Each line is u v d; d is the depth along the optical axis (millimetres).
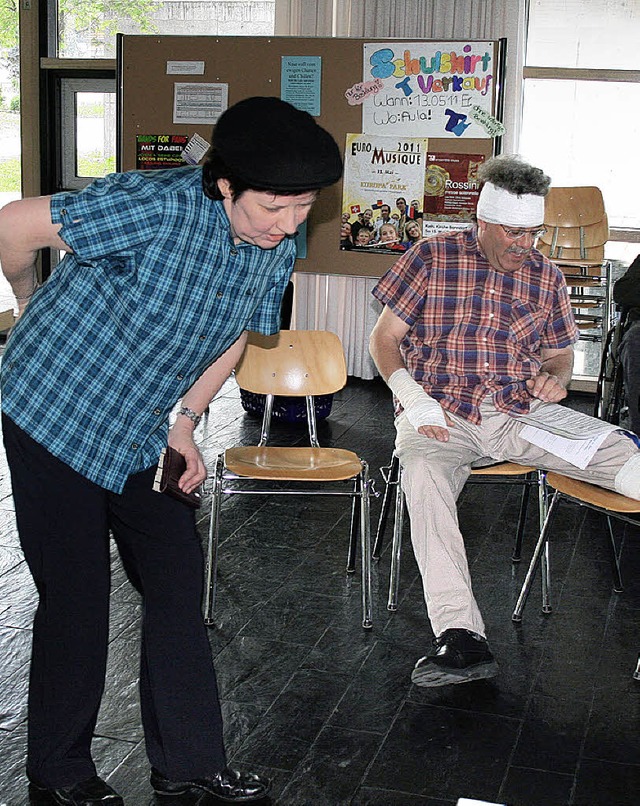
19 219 1648
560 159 5660
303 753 2236
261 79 4973
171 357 1805
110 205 1650
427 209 4898
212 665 1991
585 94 5547
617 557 3344
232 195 1658
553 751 2277
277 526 3613
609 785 2154
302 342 3273
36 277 1887
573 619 2957
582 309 5738
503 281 2914
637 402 3904
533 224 2744
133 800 2049
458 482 2762
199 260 1729
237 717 2373
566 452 2713
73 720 1945
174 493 1895
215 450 4461
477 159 4816
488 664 2424
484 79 4758
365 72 4871
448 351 2906
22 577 3127
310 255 5066
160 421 1896
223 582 3127
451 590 2502
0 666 2568
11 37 6113
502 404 2875
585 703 2488
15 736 2254
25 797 2029
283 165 1590
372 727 2352
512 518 3768
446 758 2236
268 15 5898
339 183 4969
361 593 3090
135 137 5141
